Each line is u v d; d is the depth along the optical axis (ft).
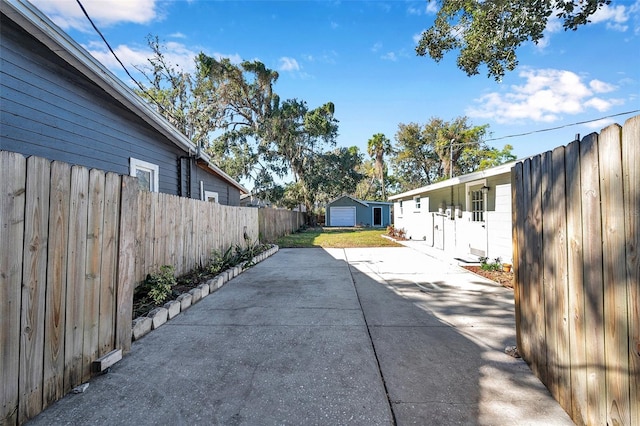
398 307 13.53
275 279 19.57
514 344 9.60
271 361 8.52
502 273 20.49
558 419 6.12
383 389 7.14
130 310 9.20
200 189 32.14
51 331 6.55
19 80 13.15
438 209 38.06
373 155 106.73
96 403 6.61
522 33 18.37
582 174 5.74
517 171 8.82
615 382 4.91
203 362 8.47
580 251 5.81
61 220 6.82
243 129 71.67
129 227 9.16
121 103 18.33
